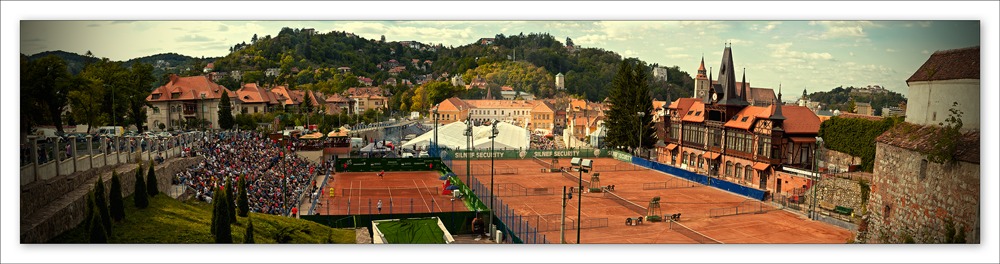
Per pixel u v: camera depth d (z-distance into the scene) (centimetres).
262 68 19938
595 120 15950
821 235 5134
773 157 7050
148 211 4122
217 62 19475
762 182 7269
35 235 3391
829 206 5862
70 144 4338
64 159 4119
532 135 17712
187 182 5334
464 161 10450
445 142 11688
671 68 17200
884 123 6141
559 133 19912
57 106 5369
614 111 11269
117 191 3834
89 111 7300
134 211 4069
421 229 4544
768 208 6275
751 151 7456
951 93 3966
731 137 7944
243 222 4212
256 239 4000
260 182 6284
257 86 15575
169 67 14050
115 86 7756
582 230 5228
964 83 4003
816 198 6122
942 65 4112
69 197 3778
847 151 6700
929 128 4078
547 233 5062
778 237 5066
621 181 8200
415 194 7456
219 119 12019
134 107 8725
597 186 7719
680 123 9362
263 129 12600
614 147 11369
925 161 4000
